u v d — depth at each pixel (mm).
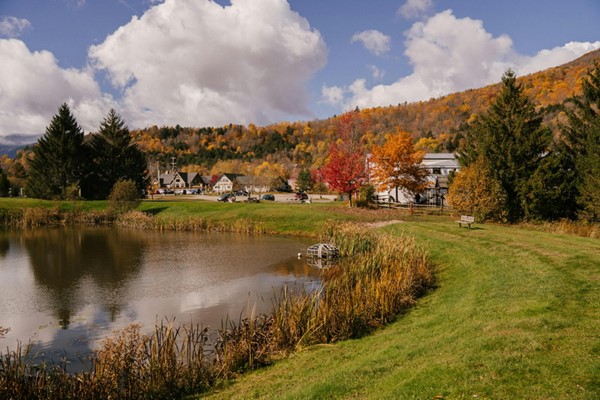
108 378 9484
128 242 37031
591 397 6438
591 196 29156
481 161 35094
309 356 11375
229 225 45844
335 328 13031
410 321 13781
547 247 20328
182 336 14266
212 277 23375
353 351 11273
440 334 11164
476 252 21859
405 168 45094
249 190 109500
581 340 8797
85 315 16953
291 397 8094
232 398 9117
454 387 7285
